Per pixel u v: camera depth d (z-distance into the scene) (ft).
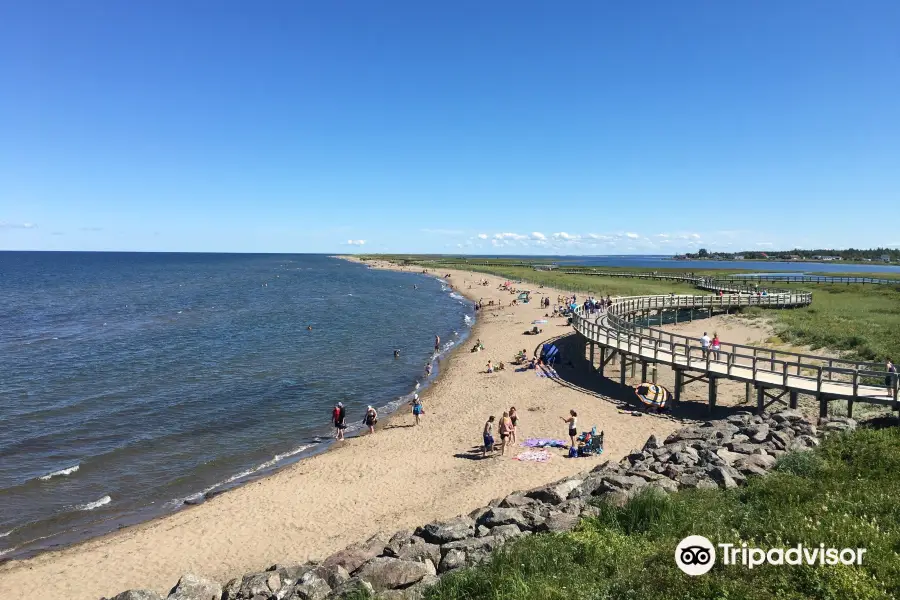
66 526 52.01
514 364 111.45
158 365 119.03
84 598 40.19
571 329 148.87
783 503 31.50
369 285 358.02
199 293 295.69
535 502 38.68
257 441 75.10
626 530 31.07
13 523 52.39
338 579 30.30
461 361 120.67
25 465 65.77
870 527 25.93
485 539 31.83
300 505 54.60
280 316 198.59
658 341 82.23
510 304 216.33
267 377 108.99
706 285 245.24
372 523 49.06
